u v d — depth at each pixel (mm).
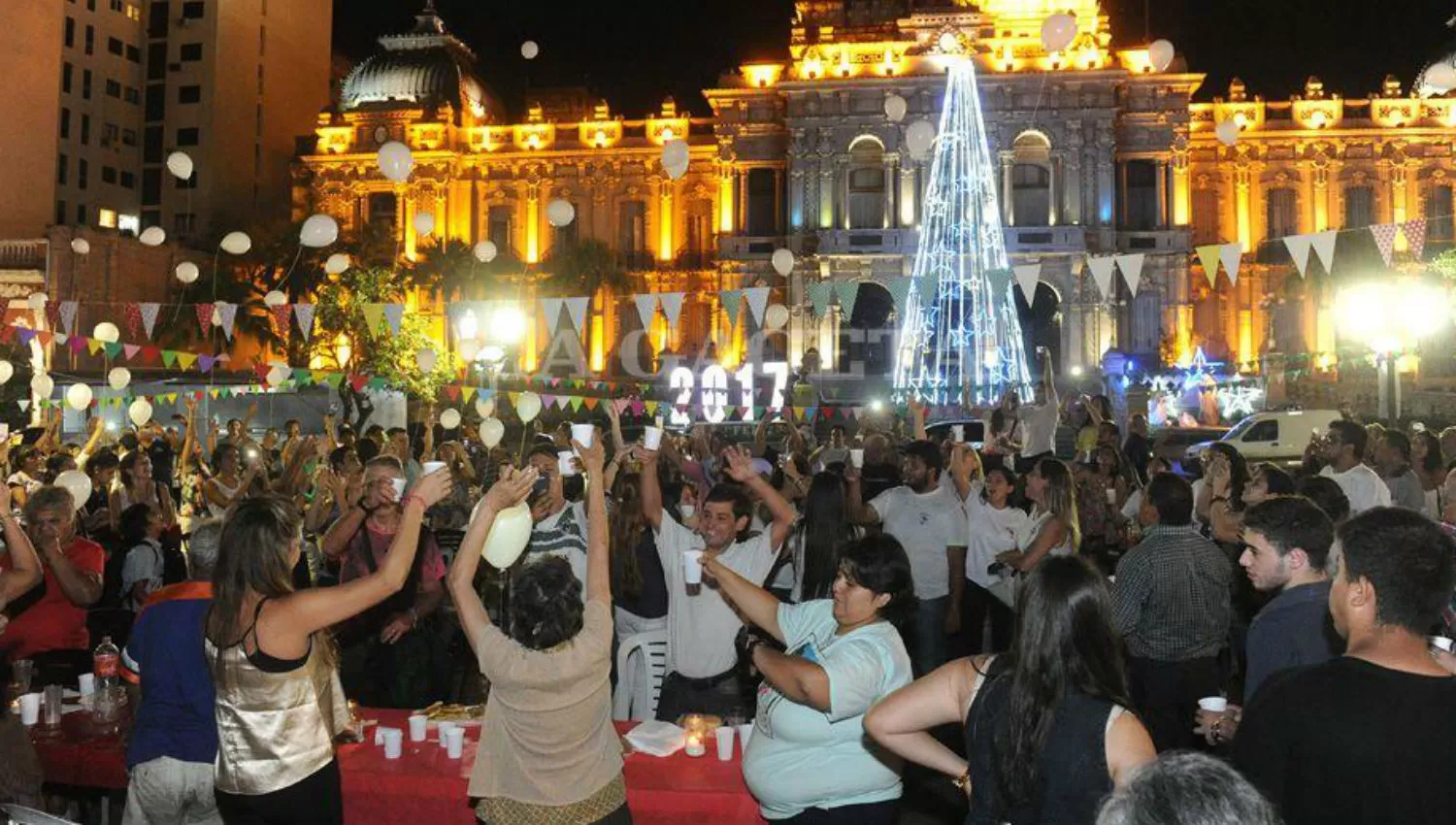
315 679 6062
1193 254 56125
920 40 56312
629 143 63125
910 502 11781
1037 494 11820
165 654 6230
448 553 15141
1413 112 58438
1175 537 8602
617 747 6109
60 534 9195
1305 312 57781
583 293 59062
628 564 9578
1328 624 6082
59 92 69000
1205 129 59812
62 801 8289
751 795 6578
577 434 6473
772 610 6574
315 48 81750
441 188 63531
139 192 74688
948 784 10148
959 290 53438
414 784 6961
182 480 18484
